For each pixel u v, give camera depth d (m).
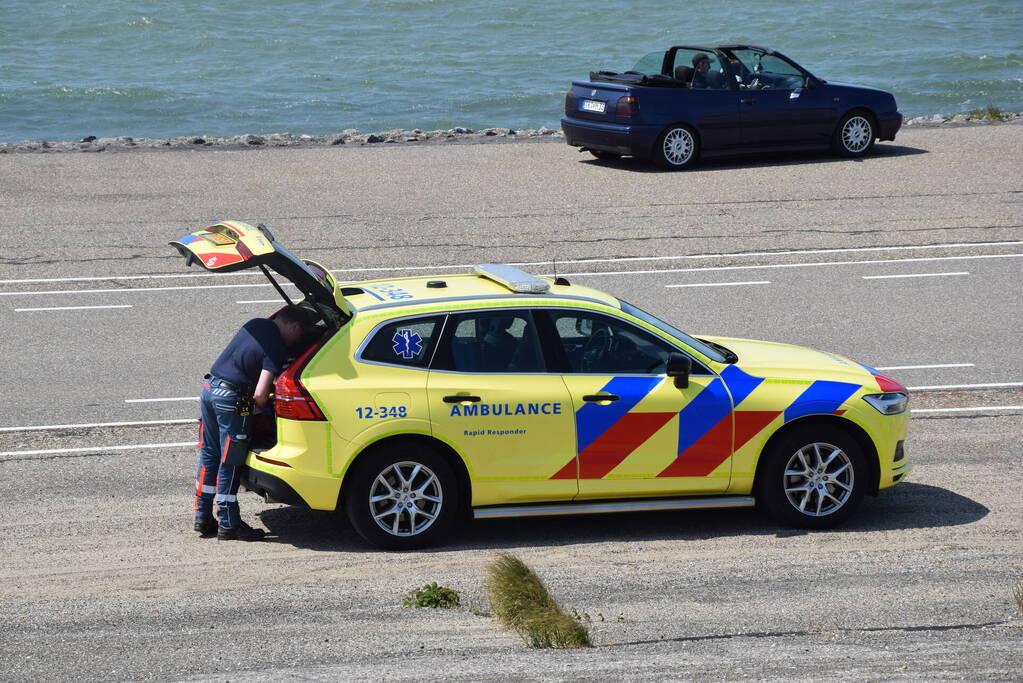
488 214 70.44
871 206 72.12
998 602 25.75
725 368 30.66
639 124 81.81
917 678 20.58
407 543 29.39
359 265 59.69
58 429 39.91
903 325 52.06
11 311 53.38
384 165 85.00
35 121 133.38
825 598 26.16
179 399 43.12
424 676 21.02
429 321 29.44
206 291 56.81
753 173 82.06
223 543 30.09
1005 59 172.75
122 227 67.19
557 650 22.91
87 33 187.75
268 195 75.12
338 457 28.59
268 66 168.38
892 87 158.00
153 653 23.02
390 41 188.50
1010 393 43.88
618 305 30.95
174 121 134.88
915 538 30.33
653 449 29.92
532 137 99.50
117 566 28.45
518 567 25.94
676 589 26.81
